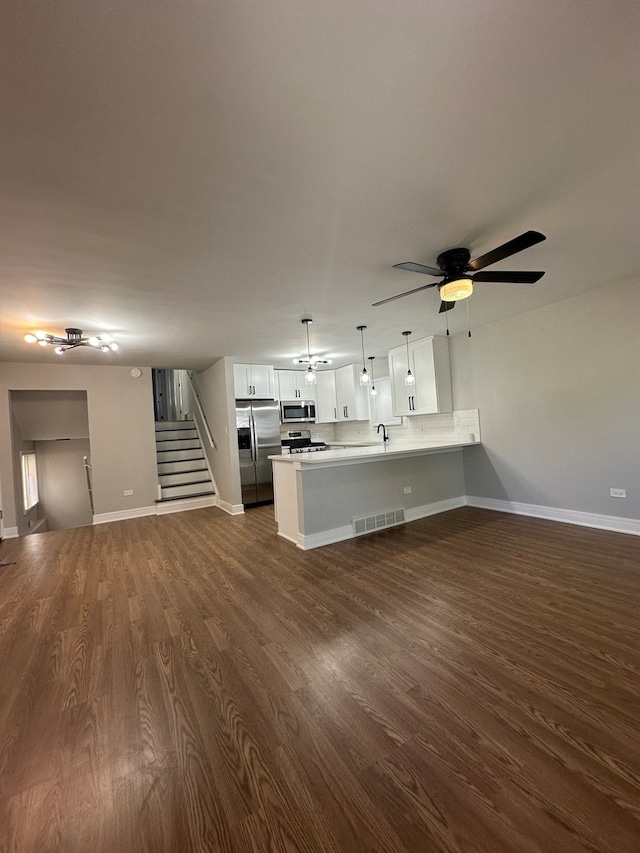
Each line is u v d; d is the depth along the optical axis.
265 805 1.15
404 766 1.26
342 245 2.25
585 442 3.70
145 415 5.81
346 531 3.86
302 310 3.45
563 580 2.61
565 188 1.82
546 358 3.95
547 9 1.00
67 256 2.15
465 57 1.12
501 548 3.30
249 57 1.07
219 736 1.42
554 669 1.71
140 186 1.59
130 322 3.45
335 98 1.23
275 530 4.39
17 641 2.18
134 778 1.26
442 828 1.06
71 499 7.04
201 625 2.26
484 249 2.42
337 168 1.58
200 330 3.90
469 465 4.85
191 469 6.66
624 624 2.04
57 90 1.13
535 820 1.07
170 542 4.13
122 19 0.95
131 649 2.04
